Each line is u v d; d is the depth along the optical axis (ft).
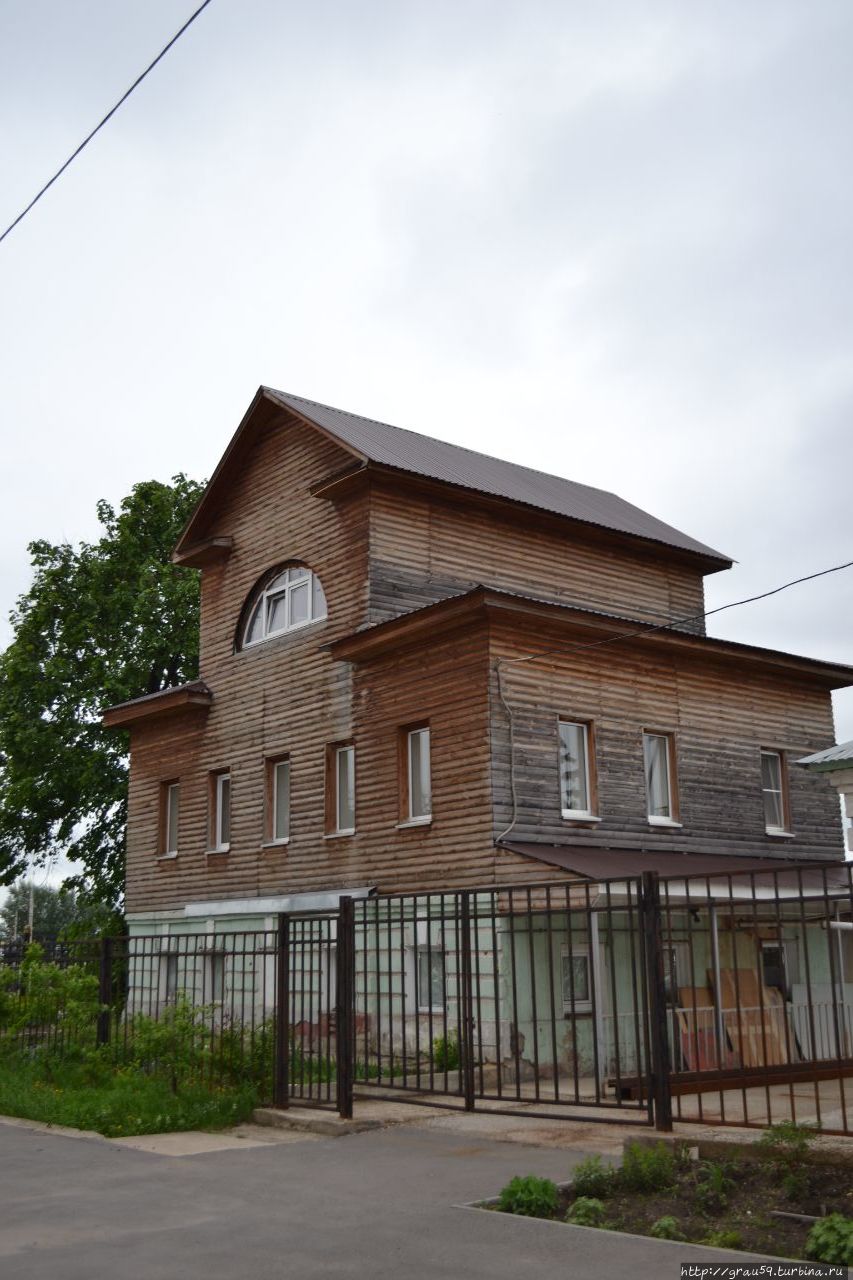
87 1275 20.97
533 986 37.63
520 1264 21.34
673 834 69.97
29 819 108.68
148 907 86.17
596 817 65.82
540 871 58.18
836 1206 24.70
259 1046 44.55
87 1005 51.24
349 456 75.61
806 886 69.67
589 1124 37.93
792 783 79.25
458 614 62.80
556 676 65.77
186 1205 27.04
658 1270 20.68
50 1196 28.27
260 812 77.20
